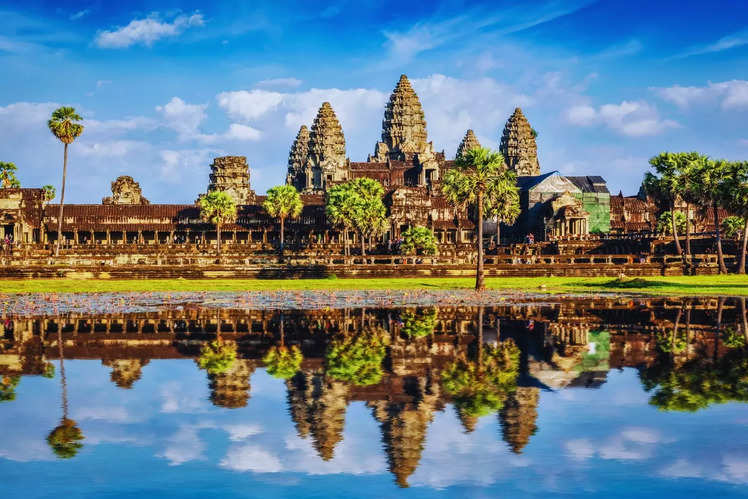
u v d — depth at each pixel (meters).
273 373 29.52
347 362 31.83
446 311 53.69
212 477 18.16
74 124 124.19
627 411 23.38
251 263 96.75
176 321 46.97
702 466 18.58
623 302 61.75
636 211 190.75
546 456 19.39
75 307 56.91
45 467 18.88
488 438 20.86
